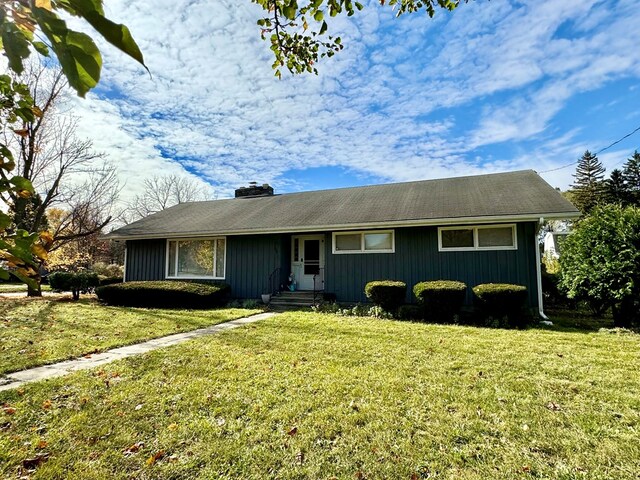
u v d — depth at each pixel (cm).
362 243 1070
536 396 373
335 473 251
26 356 517
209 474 250
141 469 254
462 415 332
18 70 76
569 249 844
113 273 2142
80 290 1413
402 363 486
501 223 912
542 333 696
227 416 330
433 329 729
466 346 582
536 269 884
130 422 318
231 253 1243
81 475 246
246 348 568
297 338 641
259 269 1201
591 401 360
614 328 727
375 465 259
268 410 342
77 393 380
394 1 298
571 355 526
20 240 87
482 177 1241
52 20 65
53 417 326
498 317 810
